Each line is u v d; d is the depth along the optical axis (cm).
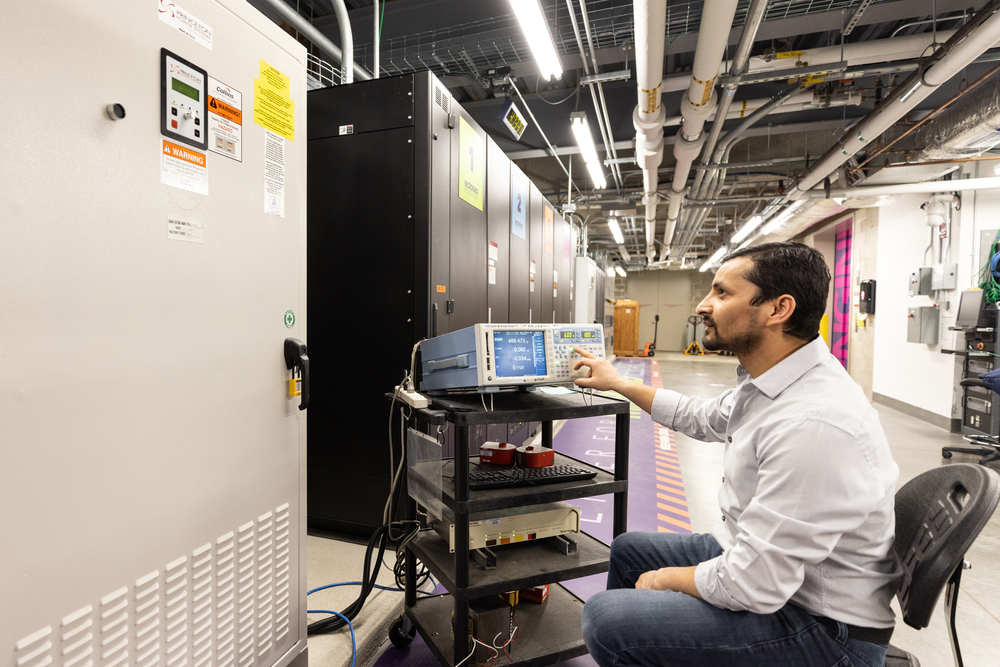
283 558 131
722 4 222
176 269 99
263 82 121
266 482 124
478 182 274
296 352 129
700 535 127
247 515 118
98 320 85
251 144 117
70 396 81
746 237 897
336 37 345
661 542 128
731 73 308
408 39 347
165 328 97
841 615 87
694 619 93
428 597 165
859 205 600
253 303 119
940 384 535
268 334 124
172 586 99
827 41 380
